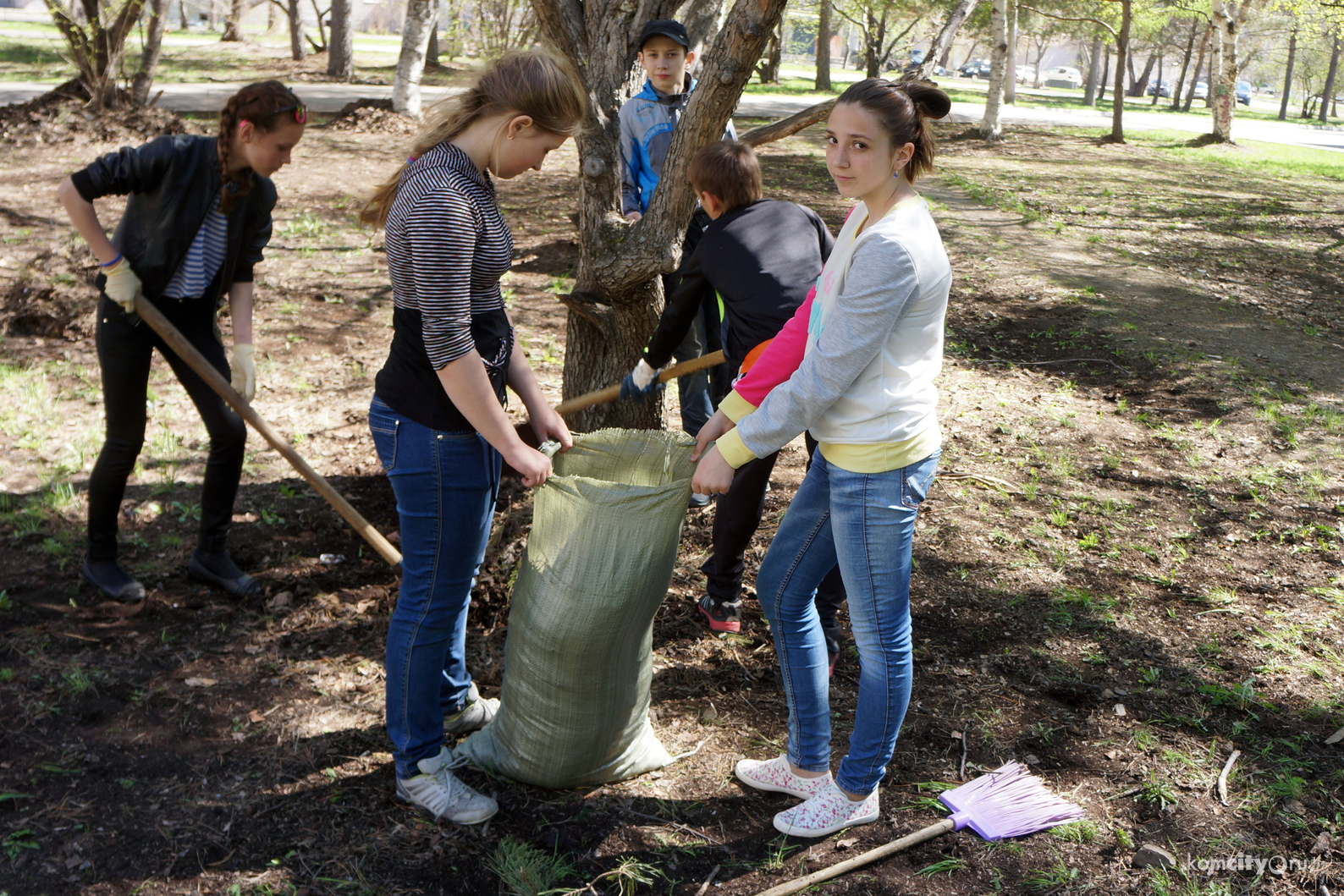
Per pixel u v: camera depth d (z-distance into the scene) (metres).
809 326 2.28
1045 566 3.95
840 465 2.21
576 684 2.40
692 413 4.44
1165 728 2.96
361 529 2.83
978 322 7.68
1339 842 2.50
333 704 2.89
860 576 2.26
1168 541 4.21
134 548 3.68
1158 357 6.86
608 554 2.29
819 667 2.50
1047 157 19.75
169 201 2.84
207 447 4.55
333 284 7.36
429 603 2.35
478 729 2.79
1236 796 2.67
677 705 3.00
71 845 2.33
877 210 2.17
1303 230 13.00
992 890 2.33
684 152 3.46
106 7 13.30
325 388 5.41
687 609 3.51
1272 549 4.17
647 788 2.64
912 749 2.83
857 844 2.46
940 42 4.19
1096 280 9.27
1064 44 75.69
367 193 10.78
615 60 3.77
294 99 2.78
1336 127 48.50
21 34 31.31
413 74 16.05
